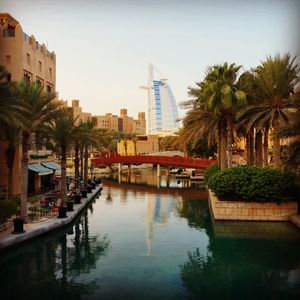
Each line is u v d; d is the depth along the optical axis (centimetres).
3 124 2155
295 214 2481
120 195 4269
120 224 2533
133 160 6944
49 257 1723
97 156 9794
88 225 2495
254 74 2997
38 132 2434
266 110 2827
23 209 2156
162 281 1399
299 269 1539
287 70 2739
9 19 3550
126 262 1647
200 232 2259
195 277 1438
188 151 6069
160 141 12419
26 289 1326
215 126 3222
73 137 2697
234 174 2519
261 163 3272
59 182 4391
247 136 3756
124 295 1261
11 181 2555
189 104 3403
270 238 2070
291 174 2486
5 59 3269
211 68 3141
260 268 1554
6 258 1708
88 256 1741
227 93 2808
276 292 1286
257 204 2505
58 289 1323
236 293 1284
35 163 3712
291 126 2227
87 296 1249
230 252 1803
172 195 4259
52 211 2584
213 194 2778
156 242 2011
